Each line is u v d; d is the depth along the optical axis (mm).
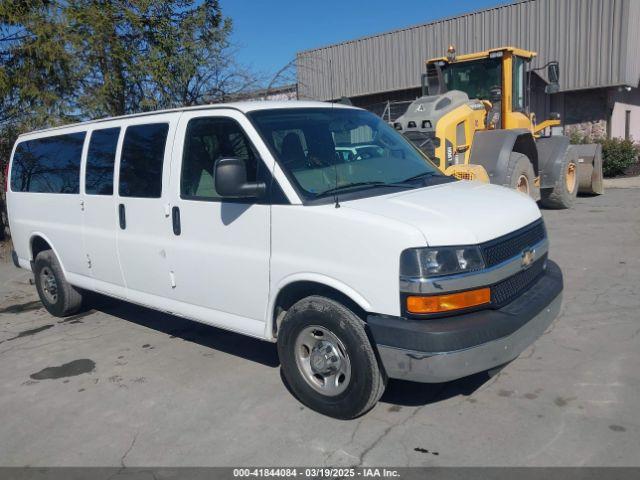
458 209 3824
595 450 3414
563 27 17672
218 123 4465
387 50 21375
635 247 8086
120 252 5363
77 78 11688
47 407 4543
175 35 12578
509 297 3799
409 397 4227
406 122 9172
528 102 11727
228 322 4508
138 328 6301
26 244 6934
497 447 3518
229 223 4316
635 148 17766
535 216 4320
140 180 5062
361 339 3689
